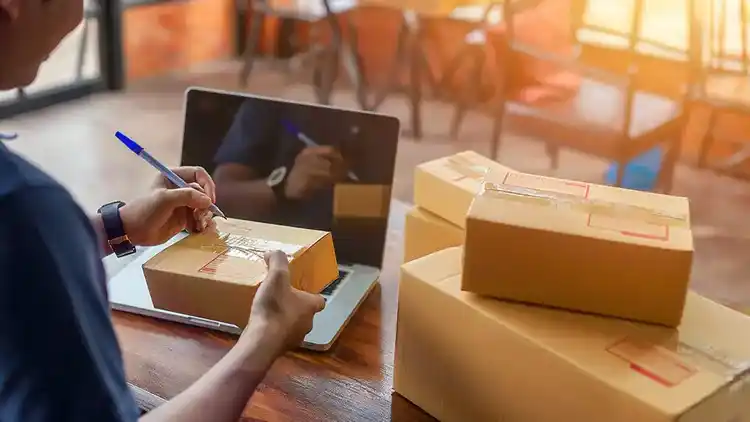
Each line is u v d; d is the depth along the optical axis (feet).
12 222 1.85
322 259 3.56
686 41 10.57
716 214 10.12
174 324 3.65
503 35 11.18
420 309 2.97
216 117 4.30
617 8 11.24
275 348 2.57
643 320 2.69
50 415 1.93
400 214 5.03
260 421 3.01
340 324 3.61
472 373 2.83
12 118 11.73
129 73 13.99
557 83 11.25
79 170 9.99
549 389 2.57
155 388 3.20
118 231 3.47
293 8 14.62
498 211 2.78
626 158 9.41
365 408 3.12
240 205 4.28
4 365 1.90
